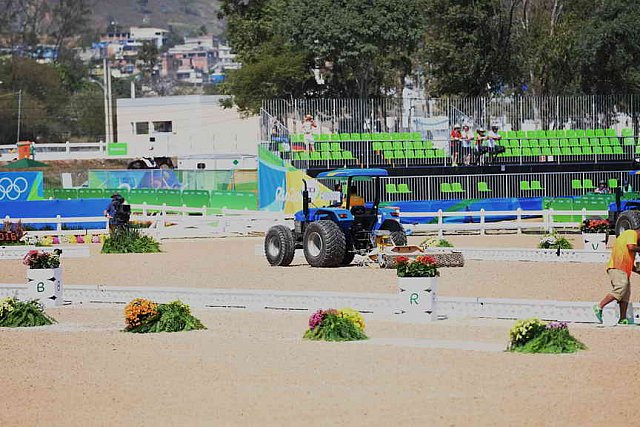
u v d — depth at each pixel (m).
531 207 77.19
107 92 159.88
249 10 131.12
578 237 65.94
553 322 28.75
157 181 93.94
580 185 84.56
